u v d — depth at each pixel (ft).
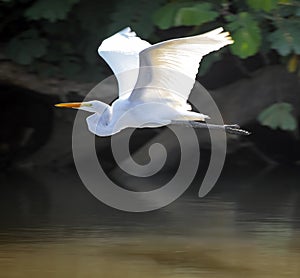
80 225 34.09
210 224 34.58
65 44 48.47
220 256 28.84
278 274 26.58
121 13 42.75
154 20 39.29
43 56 48.47
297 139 56.24
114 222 34.99
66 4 42.39
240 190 45.44
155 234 32.40
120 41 28.96
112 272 26.55
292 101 49.26
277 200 41.45
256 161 58.18
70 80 48.96
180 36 47.88
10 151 56.18
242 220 35.40
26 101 55.42
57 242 30.63
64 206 39.24
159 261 28.04
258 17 42.27
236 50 38.45
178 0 39.99
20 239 31.14
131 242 30.81
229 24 38.65
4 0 42.93
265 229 33.53
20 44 45.78
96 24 46.09
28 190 44.78
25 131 55.98
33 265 27.22
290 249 29.91
